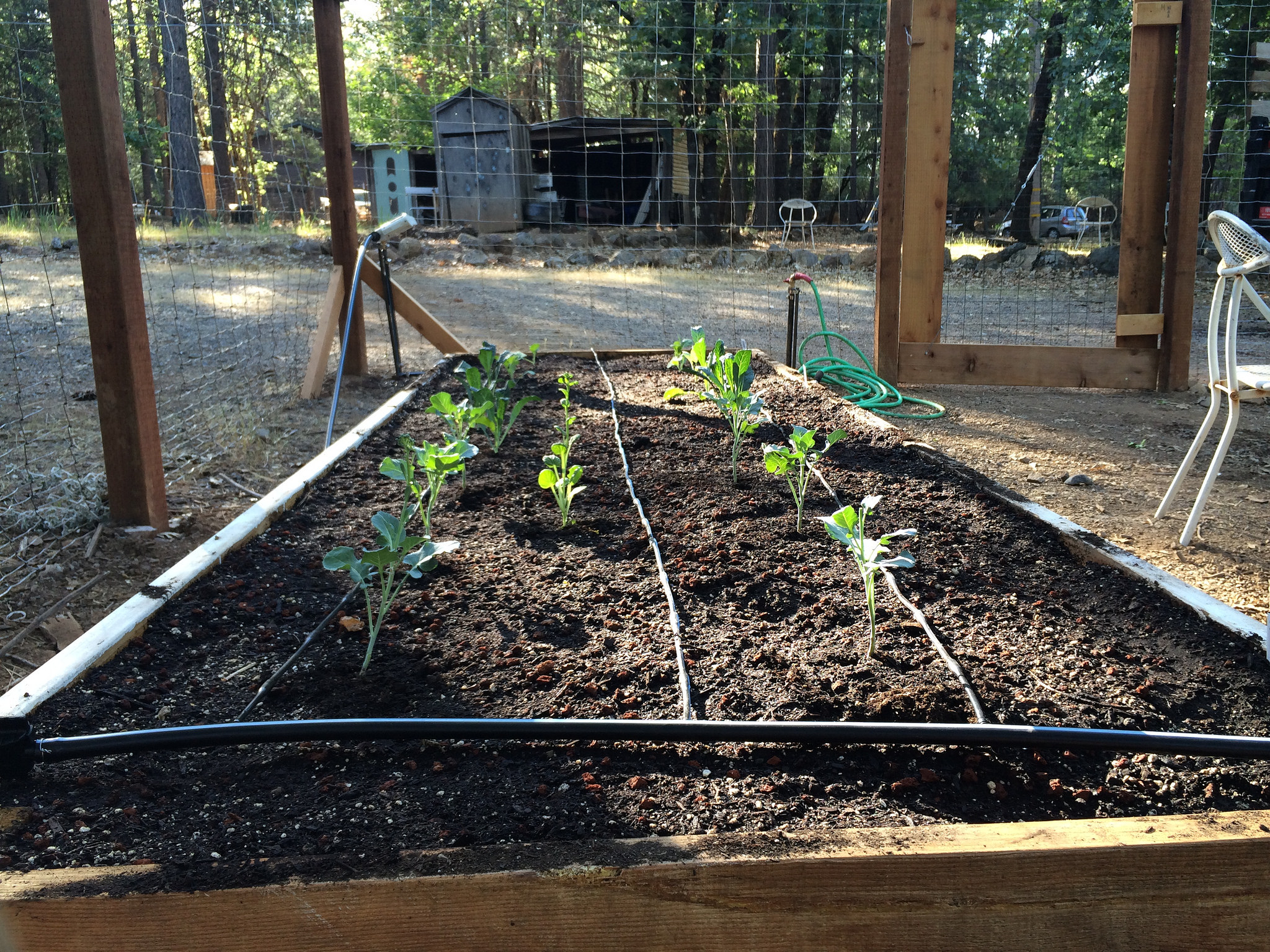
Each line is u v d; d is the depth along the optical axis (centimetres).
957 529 306
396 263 1405
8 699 191
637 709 199
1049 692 205
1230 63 1427
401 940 139
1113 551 274
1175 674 214
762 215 1916
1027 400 636
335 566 216
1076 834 146
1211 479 364
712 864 139
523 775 174
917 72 612
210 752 182
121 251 347
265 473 473
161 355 739
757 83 1858
